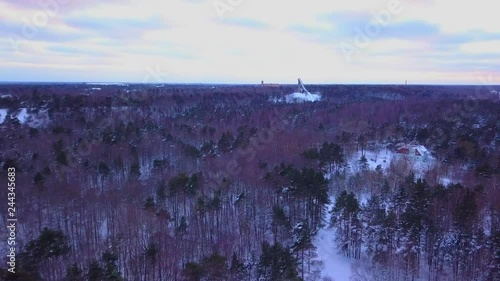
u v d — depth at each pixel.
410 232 50.38
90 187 67.62
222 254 51.16
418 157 86.25
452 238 50.84
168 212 59.41
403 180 70.31
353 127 106.62
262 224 58.59
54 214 58.66
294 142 88.19
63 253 45.88
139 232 54.97
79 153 78.31
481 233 48.72
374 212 56.69
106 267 43.53
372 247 53.97
